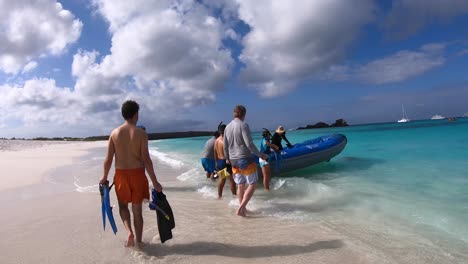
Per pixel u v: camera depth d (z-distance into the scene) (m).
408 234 3.39
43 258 2.96
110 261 2.87
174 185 6.96
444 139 14.84
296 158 7.58
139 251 3.09
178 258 2.92
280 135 7.50
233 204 5.03
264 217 4.23
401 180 6.19
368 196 5.09
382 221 3.86
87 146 29.97
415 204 4.51
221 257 2.92
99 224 4.00
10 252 3.13
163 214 3.20
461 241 3.16
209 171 7.26
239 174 4.66
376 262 2.71
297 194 5.50
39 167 10.64
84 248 3.19
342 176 7.16
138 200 3.21
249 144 4.32
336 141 8.68
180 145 29.03
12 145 31.03
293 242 3.23
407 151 10.88
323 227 3.69
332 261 2.75
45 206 5.03
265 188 6.00
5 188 6.71
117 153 3.20
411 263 2.68
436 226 3.61
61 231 3.74
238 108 4.70
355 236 3.35
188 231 3.69
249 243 3.26
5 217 4.44
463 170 6.82
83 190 6.39
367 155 10.62
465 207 4.27
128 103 3.26
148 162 3.19
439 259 2.76
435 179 6.09
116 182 3.23
